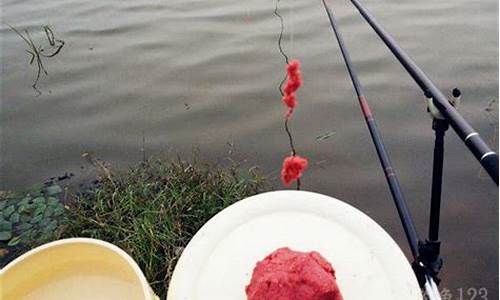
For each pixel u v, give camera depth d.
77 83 1.22
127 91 1.17
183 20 1.47
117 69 1.26
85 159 0.96
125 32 1.43
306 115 1.00
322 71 1.14
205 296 0.37
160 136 1.01
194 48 1.31
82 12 1.58
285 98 0.45
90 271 0.44
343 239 0.40
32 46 1.34
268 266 0.36
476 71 1.08
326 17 1.38
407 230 0.45
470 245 0.69
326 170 0.86
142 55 1.31
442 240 0.70
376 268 0.38
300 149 0.91
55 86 1.21
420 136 0.91
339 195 0.81
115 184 0.82
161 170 0.86
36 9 1.61
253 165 0.89
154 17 1.51
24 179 0.91
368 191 0.81
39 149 1.00
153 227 0.68
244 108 1.06
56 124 1.08
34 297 0.42
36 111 1.13
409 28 1.28
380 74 1.11
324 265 0.36
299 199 0.43
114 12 1.56
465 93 1.01
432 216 0.43
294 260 0.35
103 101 1.14
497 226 0.72
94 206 0.76
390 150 0.89
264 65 1.20
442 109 0.35
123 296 0.41
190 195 0.75
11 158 0.98
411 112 0.98
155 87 1.17
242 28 1.38
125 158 0.95
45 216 0.78
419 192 0.79
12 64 1.31
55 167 0.94
